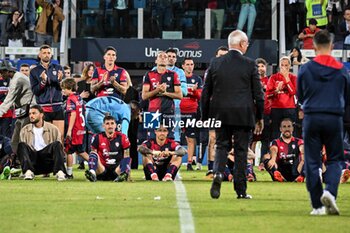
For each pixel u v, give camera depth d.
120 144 27.36
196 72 43.38
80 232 14.87
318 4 42.28
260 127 21.16
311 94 17.58
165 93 30.42
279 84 32.75
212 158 29.50
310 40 42.09
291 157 28.23
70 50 42.28
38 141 27.97
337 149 17.56
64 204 19.36
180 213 17.58
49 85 30.22
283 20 42.16
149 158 27.97
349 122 29.69
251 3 42.75
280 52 42.16
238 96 20.52
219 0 42.81
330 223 16.14
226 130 20.56
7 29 42.22
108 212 17.72
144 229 15.16
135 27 42.66
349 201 20.86
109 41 42.25
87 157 30.53
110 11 42.50
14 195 21.64
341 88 17.58
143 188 24.08
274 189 24.47
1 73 31.19
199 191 23.14
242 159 20.89
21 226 15.58
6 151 29.81
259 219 16.67
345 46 42.28
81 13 42.41
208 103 20.89
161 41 42.28
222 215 17.33
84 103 31.53
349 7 42.16
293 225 15.84
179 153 27.78
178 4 42.75
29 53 40.97
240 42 20.81
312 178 17.52
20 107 30.08
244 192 21.08
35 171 28.08
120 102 31.48
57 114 30.31
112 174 27.47
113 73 31.72
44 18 41.91
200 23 42.81
